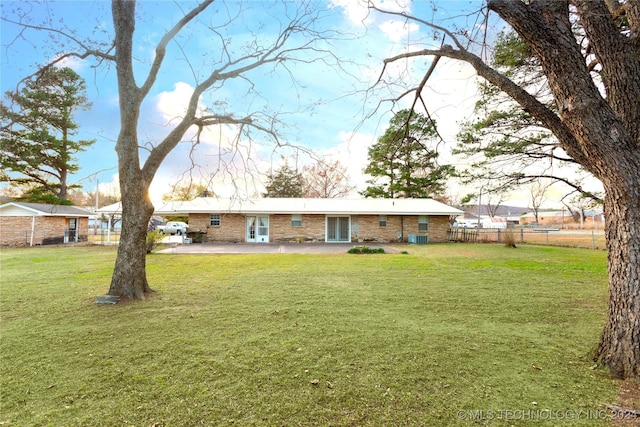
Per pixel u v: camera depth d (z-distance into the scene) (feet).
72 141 77.41
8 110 22.49
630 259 9.79
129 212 20.84
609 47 10.64
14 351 12.21
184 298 20.49
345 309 17.81
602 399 8.70
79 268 34.04
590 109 9.63
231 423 7.80
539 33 10.22
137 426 7.69
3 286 24.54
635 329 9.64
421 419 7.91
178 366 10.87
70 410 8.38
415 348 12.30
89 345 12.77
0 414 8.21
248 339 13.29
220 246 62.44
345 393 9.12
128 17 21.49
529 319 16.02
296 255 46.47
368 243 71.41
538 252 49.52
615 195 9.91
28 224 65.26
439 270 31.73
